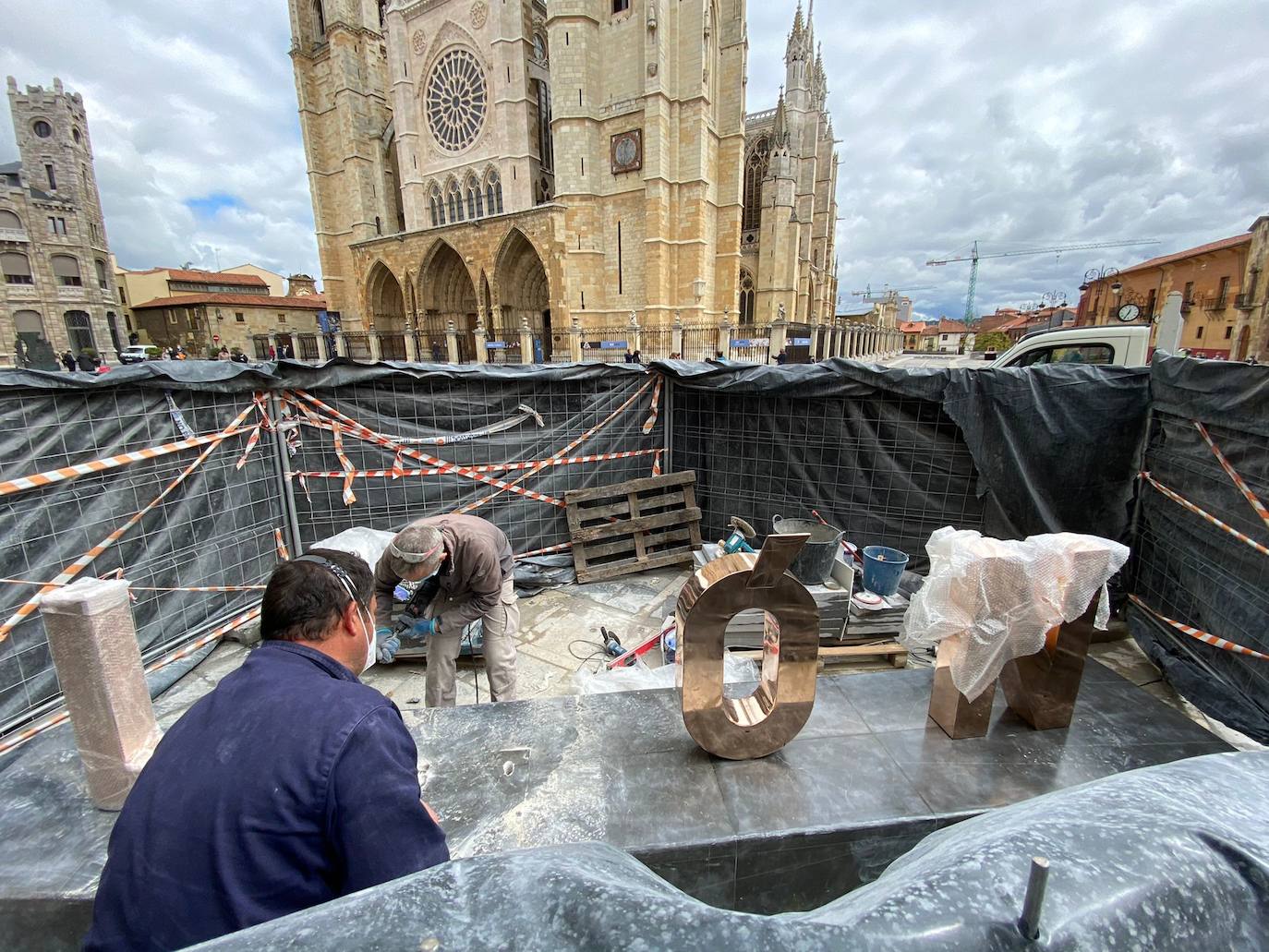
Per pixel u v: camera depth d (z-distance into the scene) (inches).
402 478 195.2
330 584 59.1
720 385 217.5
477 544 121.6
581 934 21.9
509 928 22.6
